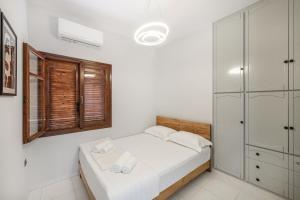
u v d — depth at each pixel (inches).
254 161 85.2
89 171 69.7
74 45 98.5
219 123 101.3
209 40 105.8
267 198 75.7
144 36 80.9
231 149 95.3
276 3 75.1
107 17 95.4
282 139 74.7
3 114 43.2
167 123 135.9
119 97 123.3
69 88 98.0
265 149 80.7
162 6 84.0
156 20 75.2
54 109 92.0
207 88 108.0
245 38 87.2
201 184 87.8
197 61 114.2
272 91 77.5
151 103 148.0
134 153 85.8
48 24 88.4
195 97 116.3
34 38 84.4
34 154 84.3
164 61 142.0
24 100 66.4
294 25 70.1
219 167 101.9
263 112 81.0
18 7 61.9
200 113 113.0
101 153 82.2
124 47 125.3
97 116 110.7
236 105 92.2
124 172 62.2
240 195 78.4
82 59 101.8
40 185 86.0
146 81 143.1
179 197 76.9
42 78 82.0
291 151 72.0
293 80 70.8
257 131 83.6
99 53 110.4
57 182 91.3
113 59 118.6
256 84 83.3
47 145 89.0
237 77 91.4
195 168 86.4
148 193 59.2
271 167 78.7
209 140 104.1
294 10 70.0
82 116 102.0
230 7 85.7
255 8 82.5
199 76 113.1
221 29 98.4
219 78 100.7
